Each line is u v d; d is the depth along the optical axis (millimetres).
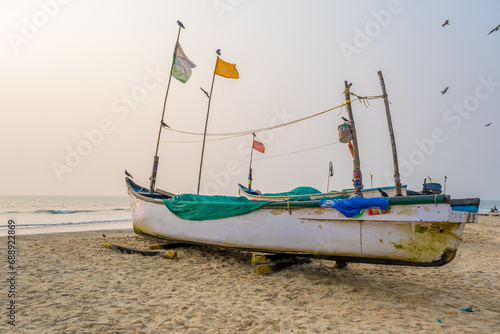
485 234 15891
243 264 7289
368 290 5363
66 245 9266
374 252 5332
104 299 4566
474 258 8930
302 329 3637
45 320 3717
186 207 8203
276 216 6461
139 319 3846
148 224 9531
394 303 4715
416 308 4504
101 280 5562
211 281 5727
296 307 4434
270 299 4781
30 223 22062
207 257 7891
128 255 7883
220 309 4281
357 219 5359
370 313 4242
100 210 43500
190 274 6199
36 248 8648
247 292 5105
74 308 4156
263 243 6684
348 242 5555
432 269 7336
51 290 4898
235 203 7125
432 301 4883
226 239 7309
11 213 33594
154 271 6344
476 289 5742
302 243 6117
